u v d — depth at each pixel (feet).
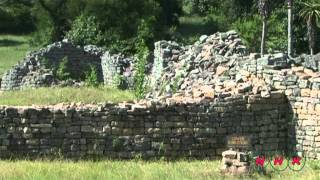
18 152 81.61
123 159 82.38
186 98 86.58
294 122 86.07
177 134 83.66
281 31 242.78
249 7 305.94
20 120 81.71
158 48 132.98
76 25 208.74
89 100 115.44
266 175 67.21
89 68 177.37
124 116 82.64
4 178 64.08
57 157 81.41
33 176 65.10
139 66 131.34
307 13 216.54
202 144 84.23
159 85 111.75
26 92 127.44
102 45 203.62
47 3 268.62
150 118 83.20
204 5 367.25
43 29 274.16
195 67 104.58
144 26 221.87
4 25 358.43
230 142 84.84
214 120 84.79
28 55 168.86
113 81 156.04
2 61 244.42
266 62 89.45
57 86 149.18
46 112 81.97
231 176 66.49
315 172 69.26
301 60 93.66
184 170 70.13
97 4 239.30
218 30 312.91
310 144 84.58
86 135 82.23
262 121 86.12
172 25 336.70
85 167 72.23
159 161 81.30
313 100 84.48
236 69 95.91
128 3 249.14
